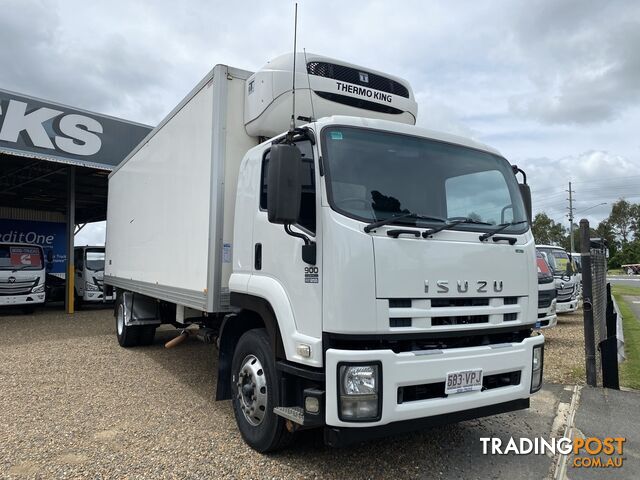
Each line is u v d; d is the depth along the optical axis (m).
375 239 3.14
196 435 4.31
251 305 4.04
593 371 6.02
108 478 3.48
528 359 3.72
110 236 9.68
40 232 21.92
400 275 3.17
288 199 3.10
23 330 11.07
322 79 4.40
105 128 14.52
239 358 4.18
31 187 19.33
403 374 3.05
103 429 4.47
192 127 5.19
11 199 22.14
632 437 4.36
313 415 3.16
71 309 15.38
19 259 14.46
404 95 4.96
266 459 3.79
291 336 3.41
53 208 24.23
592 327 6.09
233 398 4.25
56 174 17.05
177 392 5.71
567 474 3.66
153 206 6.60
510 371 3.60
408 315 3.17
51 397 5.50
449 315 3.34
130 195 7.96
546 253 12.59
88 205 24.14
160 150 6.35
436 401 3.19
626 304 18.08
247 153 4.39
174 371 6.77
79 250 17.22
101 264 16.75
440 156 3.82
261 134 4.61
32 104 13.17
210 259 4.51
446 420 3.30
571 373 6.70
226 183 4.59
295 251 3.47
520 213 4.14
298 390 3.55
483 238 3.63
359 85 4.61
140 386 5.98
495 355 3.49
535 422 4.74
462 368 3.31
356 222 3.15
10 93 12.78
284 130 4.48
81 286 16.61
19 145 12.95
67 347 8.67
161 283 6.11
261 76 4.41
